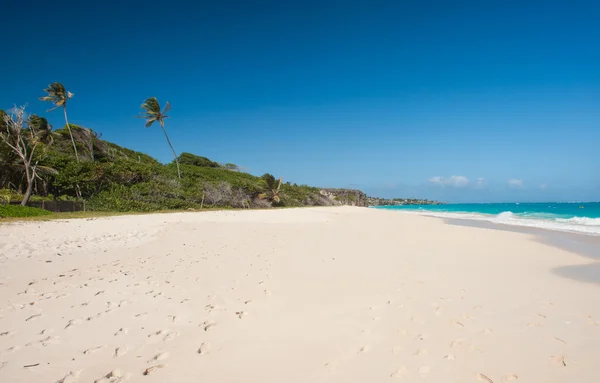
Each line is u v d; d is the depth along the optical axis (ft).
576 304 16.65
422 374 10.21
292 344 12.38
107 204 96.27
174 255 29.63
